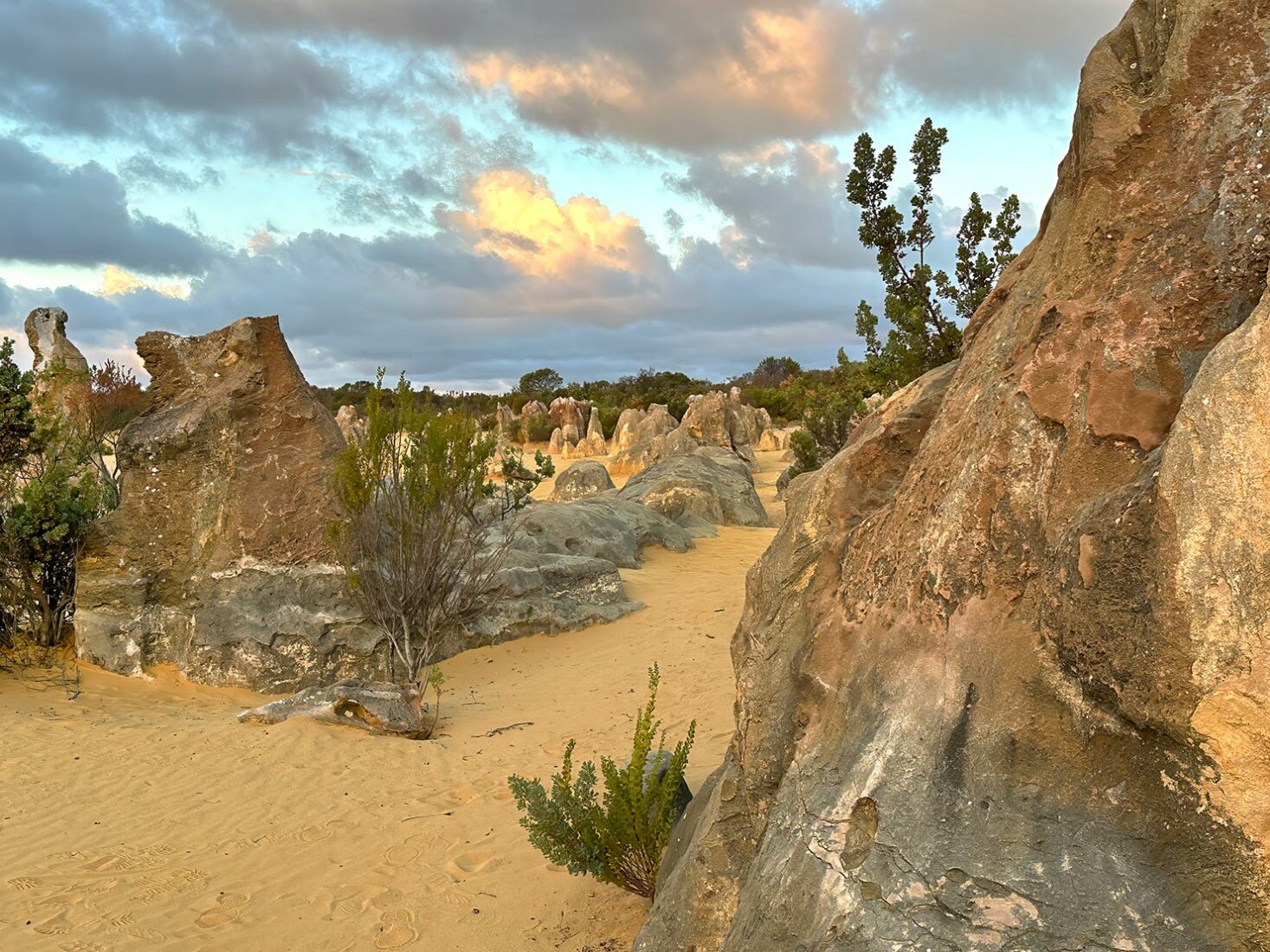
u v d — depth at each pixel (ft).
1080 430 9.98
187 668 36.63
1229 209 10.19
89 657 36.63
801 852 10.33
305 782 25.12
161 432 37.76
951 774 9.53
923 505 11.61
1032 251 13.94
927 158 49.03
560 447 168.76
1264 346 7.82
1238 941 7.56
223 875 19.75
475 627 41.34
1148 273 10.43
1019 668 9.56
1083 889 8.26
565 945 16.79
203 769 25.88
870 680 11.03
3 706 31.40
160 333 39.73
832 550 13.35
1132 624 8.35
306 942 17.12
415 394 38.11
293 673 36.37
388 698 30.42
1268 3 10.62
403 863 20.31
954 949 8.51
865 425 16.02
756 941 10.23
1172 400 9.64
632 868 17.40
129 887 19.13
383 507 37.06
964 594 10.43
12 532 36.37
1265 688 7.43
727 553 63.16
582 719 30.76
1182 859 7.98
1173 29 11.07
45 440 39.68
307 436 38.93
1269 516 7.61
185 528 37.70
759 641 13.67
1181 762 8.04
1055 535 9.77
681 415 198.59
